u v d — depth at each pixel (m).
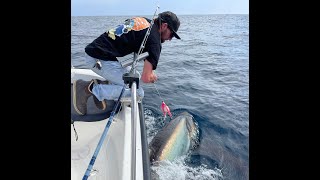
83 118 2.78
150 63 2.76
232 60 10.96
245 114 5.27
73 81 2.97
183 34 22.55
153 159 3.46
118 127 2.71
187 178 3.34
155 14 2.77
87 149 2.79
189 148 3.90
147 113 4.95
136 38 2.82
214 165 3.63
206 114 5.19
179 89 6.66
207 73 8.59
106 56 2.87
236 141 4.27
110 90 2.79
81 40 14.38
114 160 2.39
